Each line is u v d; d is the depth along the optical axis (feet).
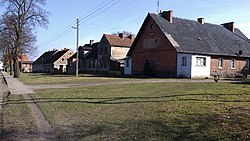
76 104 44.60
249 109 31.96
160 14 138.21
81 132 27.22
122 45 191.31
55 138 25.58
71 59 242.78
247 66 141.69
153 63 132.26
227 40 142.41
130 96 52.08
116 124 29.68
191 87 62.08
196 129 25.41
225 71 129.90
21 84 94.99
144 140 23.66
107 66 190.70
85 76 143.02
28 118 34.68
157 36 129.59
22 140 25.12
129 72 151.74
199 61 119.65
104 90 65.46
